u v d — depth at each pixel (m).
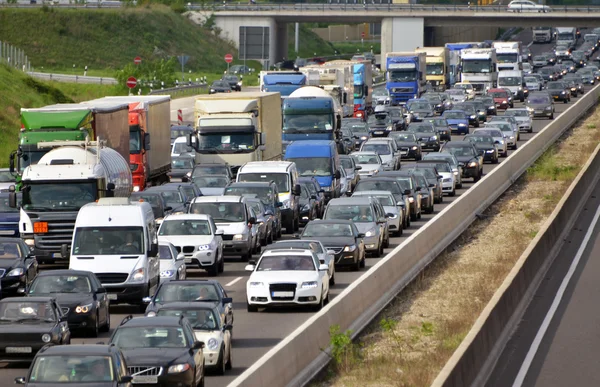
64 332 62.03
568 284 83.06
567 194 119.75
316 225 97.31
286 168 125.56
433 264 95.94
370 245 103.56
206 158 141.88
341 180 149.25
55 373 45.56
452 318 74.00
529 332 66.19
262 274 78.69
